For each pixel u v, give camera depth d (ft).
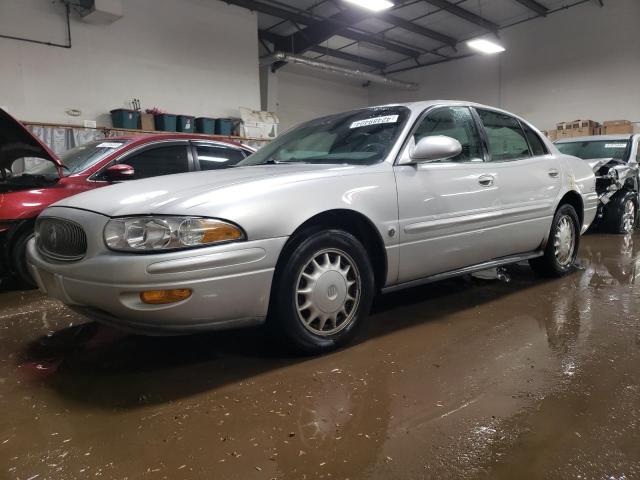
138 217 5.82
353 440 4.94
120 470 4.51
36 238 7.44
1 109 9.29
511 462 4.54
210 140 14.73
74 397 6.01
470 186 8.90
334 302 7.14
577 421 5.24
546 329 8.21
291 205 6.54
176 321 5.91
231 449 4.82
